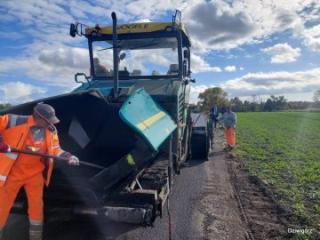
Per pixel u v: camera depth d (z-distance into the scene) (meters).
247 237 4.46
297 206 5.52
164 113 5.13
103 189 3.67
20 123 3.60
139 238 4.40
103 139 5.24
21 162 3.62
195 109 10.07
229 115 12.96
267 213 5.36
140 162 3.77
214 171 8.56
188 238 4.41
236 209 5.55
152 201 3.72
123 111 3.71
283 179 7.50
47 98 4.11
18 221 4.84
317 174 7.90
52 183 3.84
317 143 14.41
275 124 30.92
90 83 6.51
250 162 9.73
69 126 4.84
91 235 4.45
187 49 7.18
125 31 6.45
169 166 4.93
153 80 6.51
